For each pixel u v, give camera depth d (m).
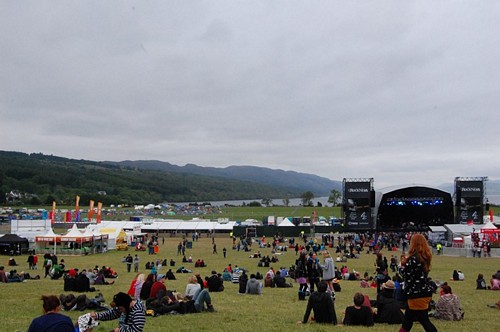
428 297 9.35
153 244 75.75
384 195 95.69
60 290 26.28
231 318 16.12
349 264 52.34
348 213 92.44
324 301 14.48
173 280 34.88
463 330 14.07
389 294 15.02
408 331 9.57
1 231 104.44
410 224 97.25
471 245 67.69
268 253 72.12
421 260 9.40
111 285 30.25
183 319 15.80
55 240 68.38
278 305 20.25
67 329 7.22
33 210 185.38
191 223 114.12
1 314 17.36
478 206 90.19
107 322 15.32
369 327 13.93
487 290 28.14
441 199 94.88
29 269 46.28
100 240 73.94
